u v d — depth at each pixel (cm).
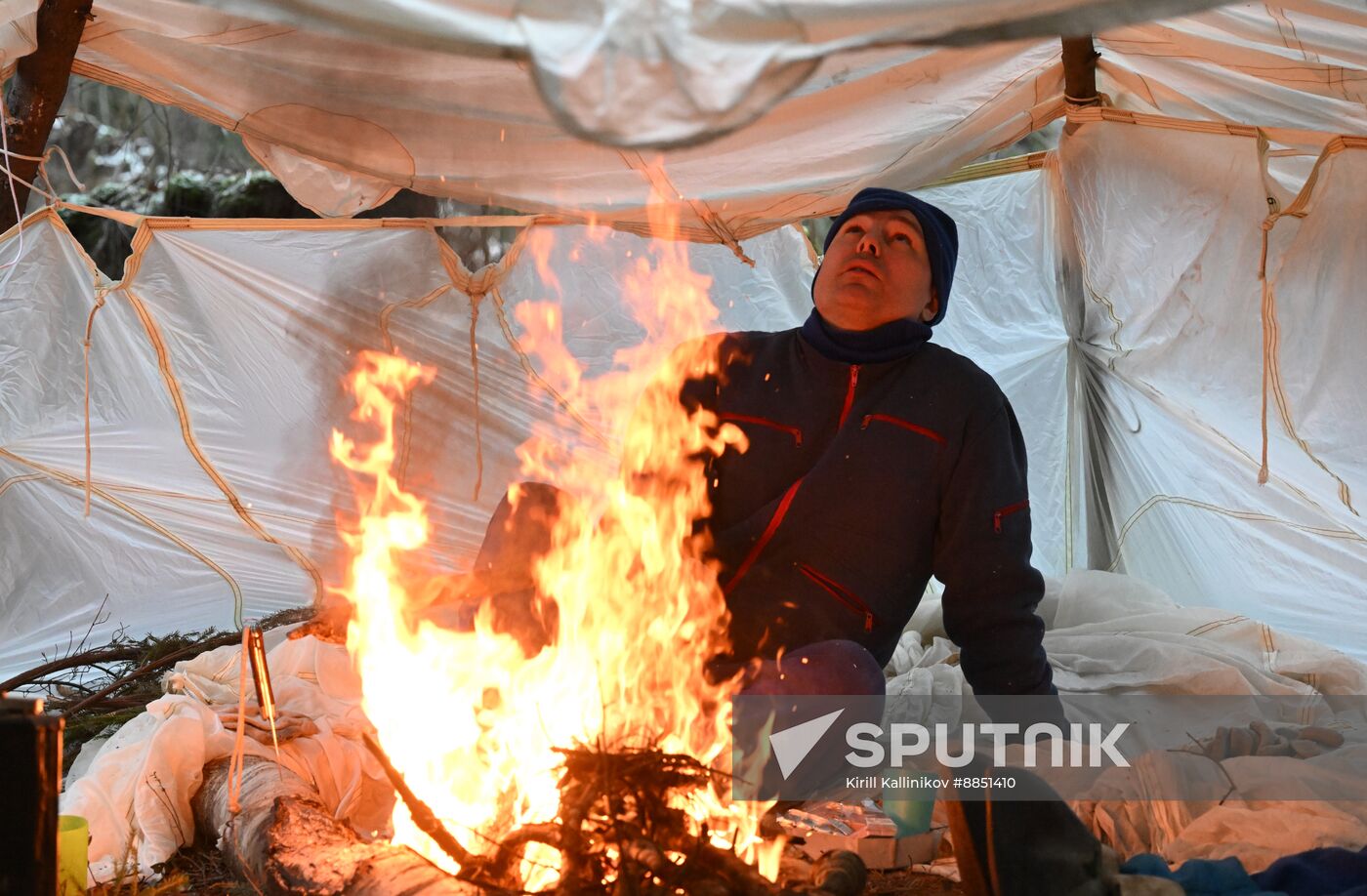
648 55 218
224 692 279
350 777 249
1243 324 401
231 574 401
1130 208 416
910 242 281
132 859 219
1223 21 333
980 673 262
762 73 218
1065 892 185
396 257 422
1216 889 192
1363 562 392
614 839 176
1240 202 396
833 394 275
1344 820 207
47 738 154
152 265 391
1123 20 195
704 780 186
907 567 267
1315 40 321
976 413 270
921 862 223
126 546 393
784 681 236
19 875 150
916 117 388
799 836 226
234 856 212
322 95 338
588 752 187
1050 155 441
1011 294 462
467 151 364
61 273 376
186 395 399
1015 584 261
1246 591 414
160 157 950
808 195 416
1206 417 412
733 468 277
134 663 355
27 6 319
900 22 206
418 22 212
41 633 379
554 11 216
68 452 386
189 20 314
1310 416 390
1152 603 381
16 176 343
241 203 855
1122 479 443
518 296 439
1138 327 424
